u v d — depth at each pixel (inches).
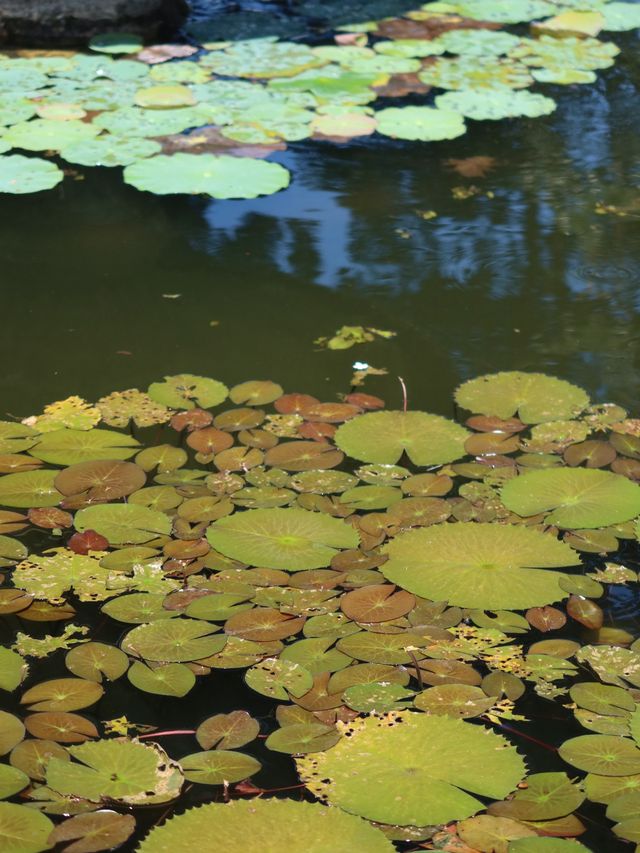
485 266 142.9
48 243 146.8
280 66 214.4
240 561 87.8
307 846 60.9
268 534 91.4
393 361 121.6
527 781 67.5
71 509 95.2
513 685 75.9
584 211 159.2
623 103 201.2
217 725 72.1
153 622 81.0
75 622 82.0
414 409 112.6
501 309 133.0
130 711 73.8
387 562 88.2
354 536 91.6
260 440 105.9
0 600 83.9
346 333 126.8
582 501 96.6
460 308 133.1
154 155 172.9
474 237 150.8
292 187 165.9
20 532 92.1
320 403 112.7
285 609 82.7
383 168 172.9
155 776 67.1
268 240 149.5
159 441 105.8
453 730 70.7
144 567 87.6
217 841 61.1
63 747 69.5
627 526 94.1
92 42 223.1
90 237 149.1
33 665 77.9
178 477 99.6
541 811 64.8
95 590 85.0
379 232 151.9
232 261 143.5
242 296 135.1
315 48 225.1
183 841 61.1
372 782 66.0
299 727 70.9
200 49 224.2
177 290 136.0
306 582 85.8
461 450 104.2
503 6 254.1
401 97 200.4
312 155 177.0
